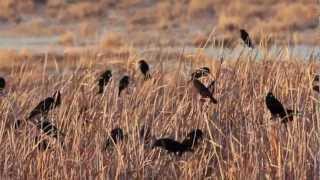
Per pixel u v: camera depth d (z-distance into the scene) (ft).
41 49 371.15
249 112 115.96
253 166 106.73
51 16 545.85
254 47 128.88
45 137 110.73
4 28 508.53
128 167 107.55
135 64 137.18
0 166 112.16
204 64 128.77
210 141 106.32
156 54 143.95
